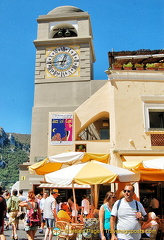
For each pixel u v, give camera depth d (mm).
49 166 14844
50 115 19109
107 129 23188
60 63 26656
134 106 16406
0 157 191000
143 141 15969
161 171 12711
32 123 24859
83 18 28297
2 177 164750
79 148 18234
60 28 28734
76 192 21516
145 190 16812
